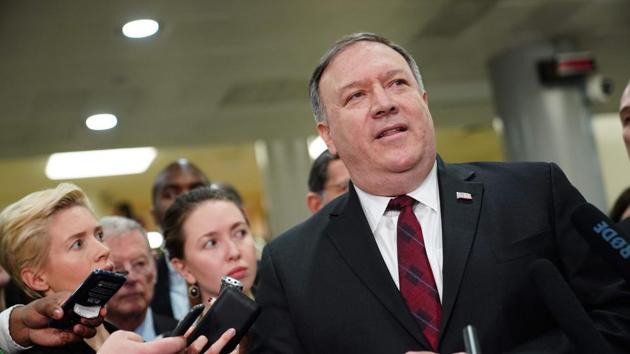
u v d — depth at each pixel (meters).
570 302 1.39
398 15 5.42
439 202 1.88
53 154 8.16
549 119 6.49
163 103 6.84
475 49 6.50
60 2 4.47
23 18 4.62
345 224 1.92
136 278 3.01
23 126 7.00
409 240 1.84
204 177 4.06
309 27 5.42
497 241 1.80
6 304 2.98
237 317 1.75
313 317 1.84
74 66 5.58
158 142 8.23
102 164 9.85
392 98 1.85
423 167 1.85
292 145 8.88
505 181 1.90
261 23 5.23
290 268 1.93
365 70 1.88
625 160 9.60
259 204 13.00
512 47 6.58
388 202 1.90
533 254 1.77
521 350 1.68
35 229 2.04
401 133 1.84
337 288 1.85
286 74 6.45
